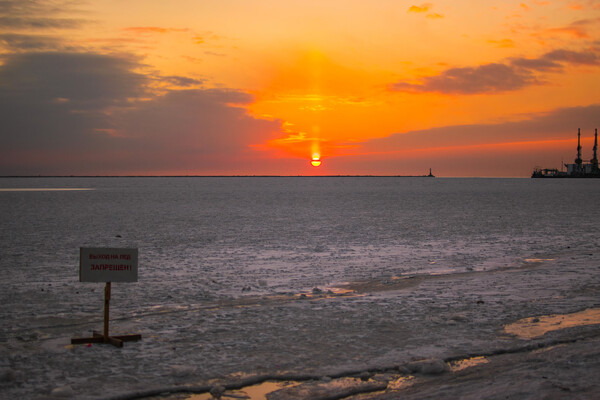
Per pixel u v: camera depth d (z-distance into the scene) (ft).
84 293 41.78
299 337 28.35
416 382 21.95
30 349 26.45
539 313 33.68
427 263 58.54
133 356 25.18
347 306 35.94
